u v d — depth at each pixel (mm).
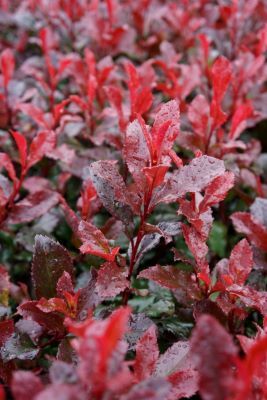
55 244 418
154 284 474
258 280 460
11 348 396
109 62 618
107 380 289
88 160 538
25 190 565
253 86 636
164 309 457
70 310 390
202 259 405
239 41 706
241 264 407
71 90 651
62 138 557
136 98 480
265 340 283
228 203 564
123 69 680
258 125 648
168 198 383
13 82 596
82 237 391
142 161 392
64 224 535
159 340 434
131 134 393
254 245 467
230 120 589
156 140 376
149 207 393
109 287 379
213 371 287
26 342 404
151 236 428
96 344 282
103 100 584
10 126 586
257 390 323
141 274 406
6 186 480
